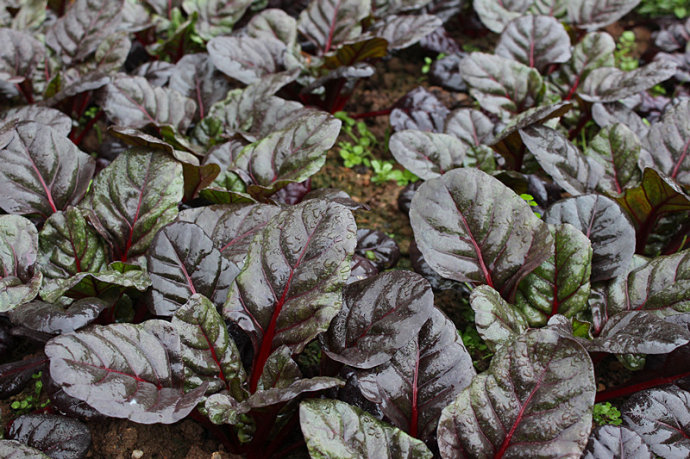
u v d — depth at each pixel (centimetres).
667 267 115
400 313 104
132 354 102
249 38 147
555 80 152
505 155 137
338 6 154
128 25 151
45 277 113
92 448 112
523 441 99
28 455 102
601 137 132
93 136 151
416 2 161
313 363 121
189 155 122
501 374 102
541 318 115
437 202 114
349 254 105
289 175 122
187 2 158
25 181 118
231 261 113
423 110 147
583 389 99
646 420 109
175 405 100
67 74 144
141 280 109
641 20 195
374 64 157
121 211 117
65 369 97
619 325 111
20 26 151
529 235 113
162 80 146
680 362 114
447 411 100
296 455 112
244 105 138
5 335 117
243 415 107
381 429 99
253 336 107
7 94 146
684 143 132
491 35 186
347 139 154
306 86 146
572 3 162
